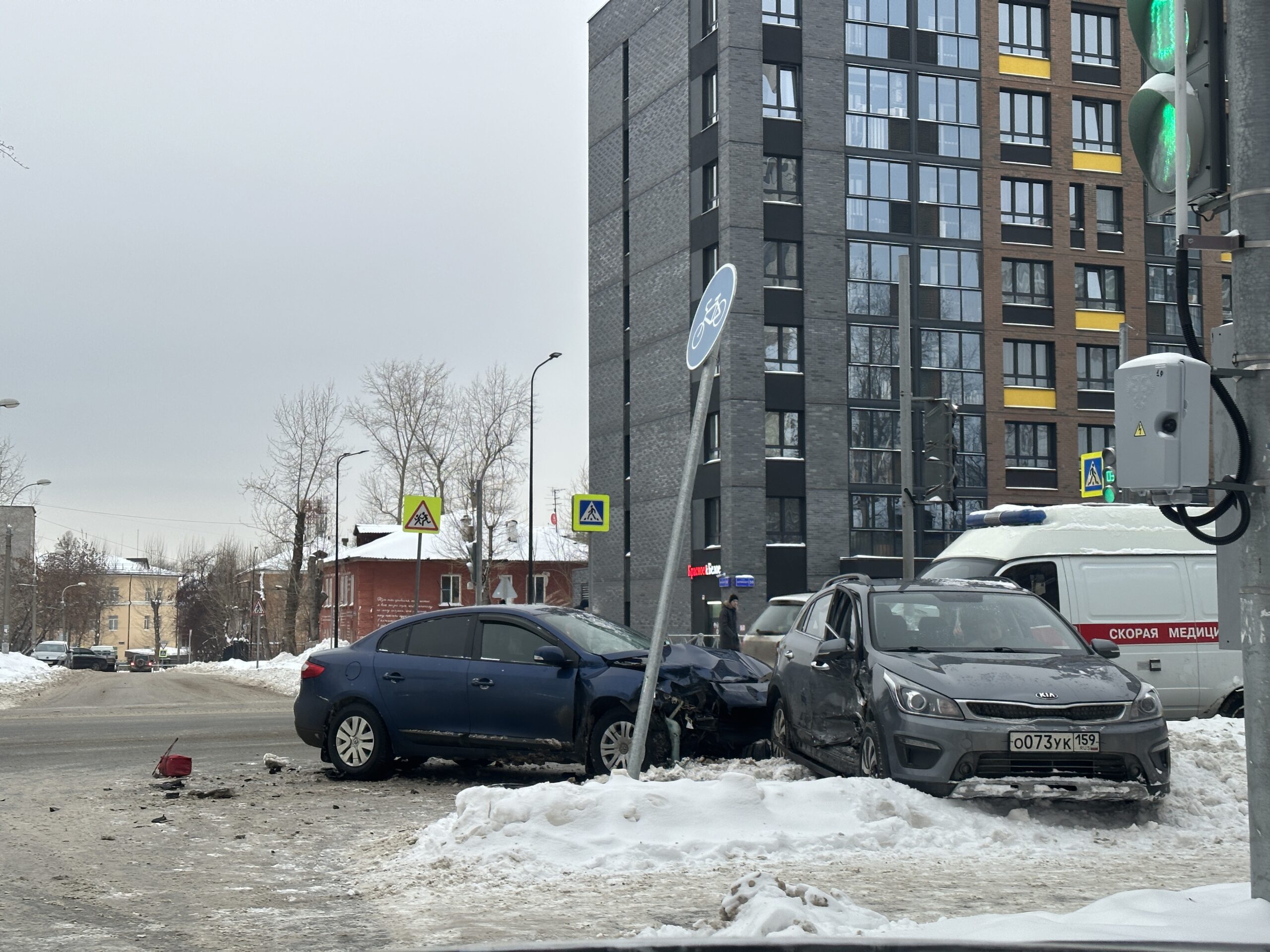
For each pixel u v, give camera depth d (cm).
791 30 4653
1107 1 5044
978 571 1555
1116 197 5044
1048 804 920
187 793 1120
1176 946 470
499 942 570
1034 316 4884
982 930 517
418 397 6412
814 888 596
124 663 13000
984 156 4853
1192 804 939
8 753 1514
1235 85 541
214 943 592
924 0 4816
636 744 938
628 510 5297
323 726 1244
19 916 652
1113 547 1542
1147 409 521
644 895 685
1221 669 1516
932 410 1973
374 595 7481
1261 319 533
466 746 1193
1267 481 528
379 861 805
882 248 4712
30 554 10856
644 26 5203
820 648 1063
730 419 4478
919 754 915
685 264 4859
